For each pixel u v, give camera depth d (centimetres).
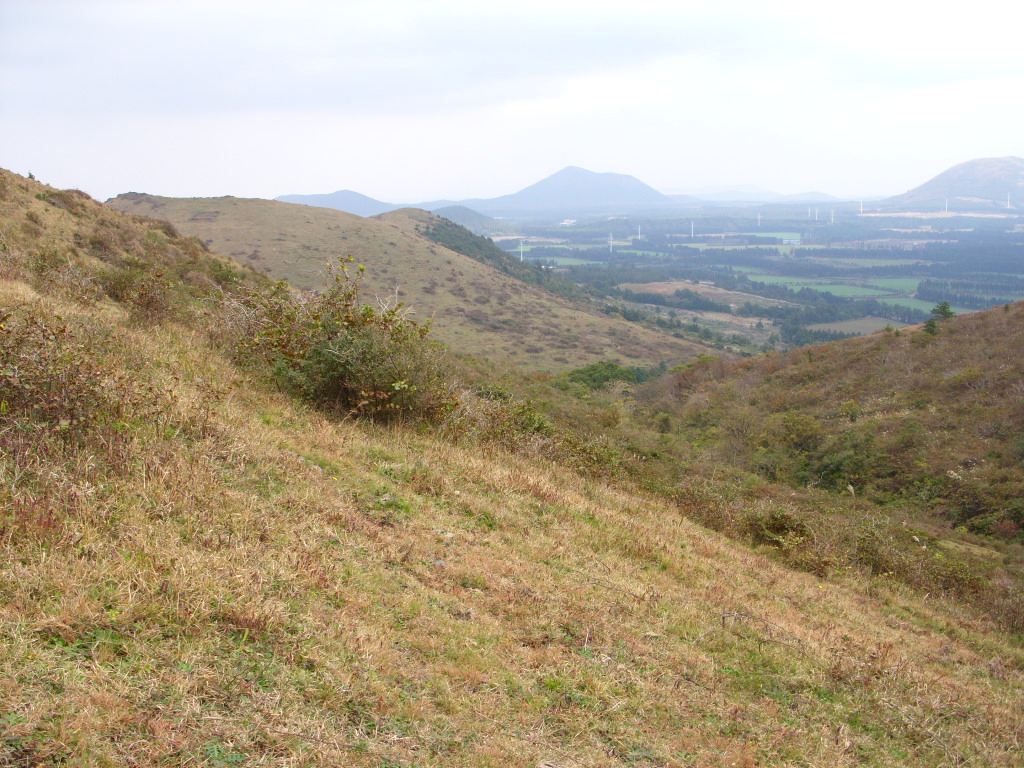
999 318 3538
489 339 6475
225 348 791
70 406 418
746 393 3481
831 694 455
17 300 636
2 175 2203
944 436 2592
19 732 204
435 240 10469
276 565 362
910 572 990
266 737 240
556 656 383
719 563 740
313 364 741
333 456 585
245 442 514
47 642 250
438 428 798
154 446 443
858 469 2362
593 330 7400
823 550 937
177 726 231
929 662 607
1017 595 948
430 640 351
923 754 407
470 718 301
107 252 1955
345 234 8381
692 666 434
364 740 259
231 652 282
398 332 804
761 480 1941
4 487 336
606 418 2138
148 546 332
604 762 299
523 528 595
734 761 335
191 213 8262
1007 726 478
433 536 501
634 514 842
